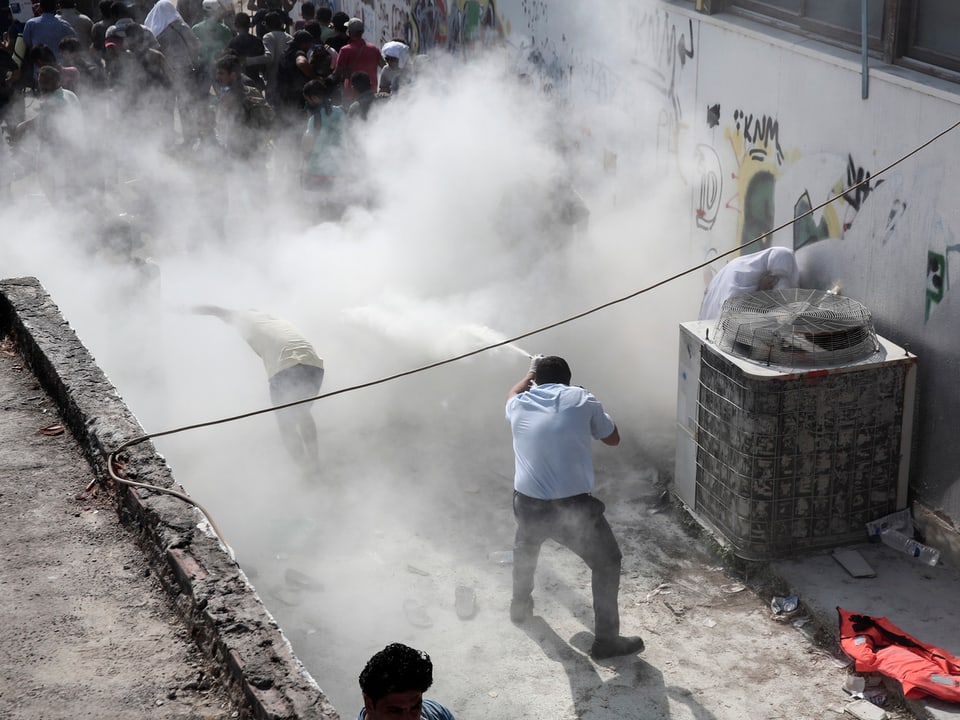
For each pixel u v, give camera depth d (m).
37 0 15.05
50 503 3.41
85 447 3.66
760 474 5.79
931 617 5.45
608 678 5.21
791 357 5.68
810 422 5.73
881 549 5.98
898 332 6.00
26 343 4.30
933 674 4.92
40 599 2.97
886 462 5.91
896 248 5.91
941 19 5.58
